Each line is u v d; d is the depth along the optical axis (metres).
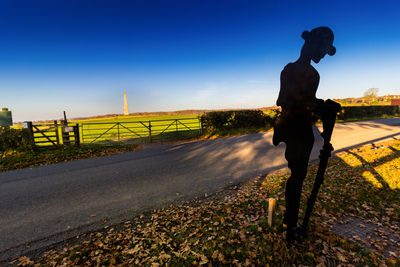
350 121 22.97
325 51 2.47
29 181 6.24
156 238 3.19
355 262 2.53
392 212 3.58
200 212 3.97
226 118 16.86
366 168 5.91
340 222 3.38
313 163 6.89
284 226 2.97
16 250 3.13
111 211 4.28
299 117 2.52
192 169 7.04
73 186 5.74
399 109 33.25
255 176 6.05
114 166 7.72
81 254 2.94
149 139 14.16
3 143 9.90
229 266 2.56
